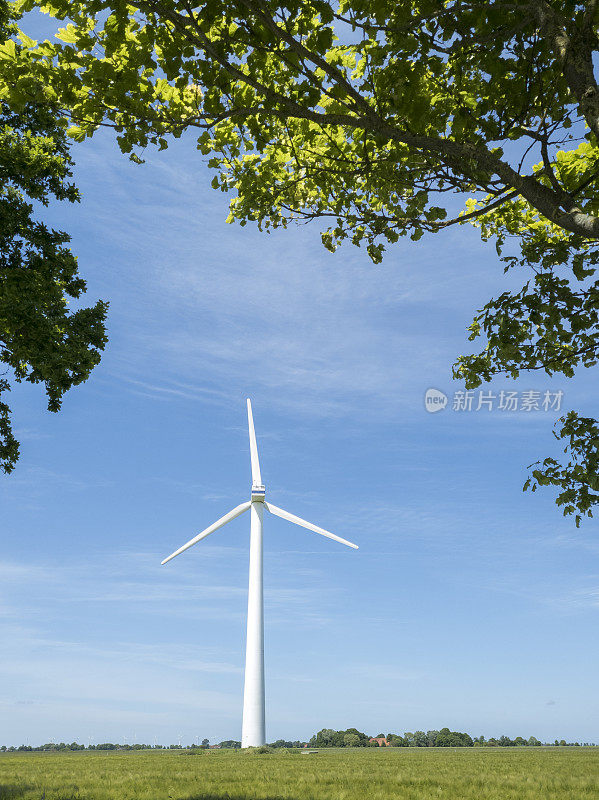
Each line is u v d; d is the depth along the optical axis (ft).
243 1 22.63
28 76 26.25
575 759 115.96
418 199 28.35
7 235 59.88
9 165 59.82
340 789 50.21
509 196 28.96
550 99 26.37
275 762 106.93
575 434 30.60
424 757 138.51
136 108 26.35
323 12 23.90
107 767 91.61
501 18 24.72
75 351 58.95
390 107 25.08
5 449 63.21
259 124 28.91
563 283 27.07
